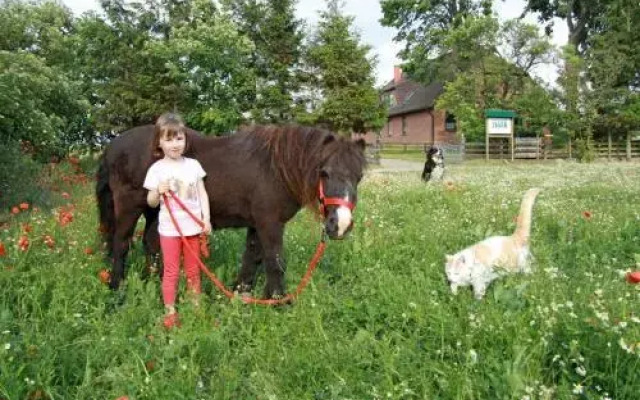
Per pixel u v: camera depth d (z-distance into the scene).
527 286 4.06
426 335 3.59
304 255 5.64
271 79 27.77
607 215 7.47
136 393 2.94
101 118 21.73
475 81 35.12
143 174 4.65
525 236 4.73
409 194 10.83
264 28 26.84
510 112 33.59
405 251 5.78
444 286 4.42
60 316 3.76
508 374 2.78
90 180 13.41
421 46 42.22
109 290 4.46
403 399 2.87
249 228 4.75
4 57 10.79
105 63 23.12
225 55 22.94
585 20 42.91
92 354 3.27
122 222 4.86
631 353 2.85
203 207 4.29
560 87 34.03
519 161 33.16
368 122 29.73
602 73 33.47
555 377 3.04
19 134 10.65
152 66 22.98
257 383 3.10
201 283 4.86
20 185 9.65
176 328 3.58
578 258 5.50
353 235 6.20
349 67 28.23
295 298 4.21
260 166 4.35
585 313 3.32
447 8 44.59
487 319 3.52
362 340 3.53
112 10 23.20
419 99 54.00
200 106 23.44
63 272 4.43
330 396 2.98
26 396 2.80
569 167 24.69
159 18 24.34
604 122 33.69
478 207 8.77
